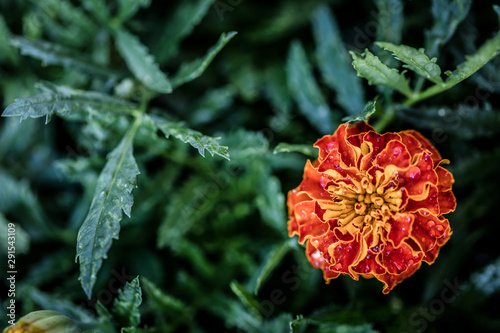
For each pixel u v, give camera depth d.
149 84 0.34
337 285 0.35
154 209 0.36
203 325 0.36
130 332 0.32
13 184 0.37
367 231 0.29
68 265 0.37
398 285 0.35
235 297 0.36
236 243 0.36
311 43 0.39
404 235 0.29
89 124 0.34
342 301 0.35
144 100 0.34
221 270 0.36
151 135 0.34
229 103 0.37
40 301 0.34
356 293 0.34
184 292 0.36
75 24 0.37
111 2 0.37
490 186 0.34
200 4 0.35
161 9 0.39
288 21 0.38
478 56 0.29
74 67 0.35
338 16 0.38
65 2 0.36
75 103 0.32
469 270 0.35
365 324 0.33
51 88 0.32
